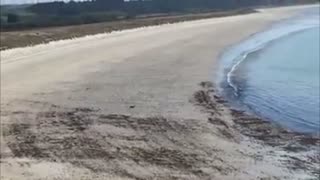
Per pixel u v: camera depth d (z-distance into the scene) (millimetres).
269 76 34406
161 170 16812
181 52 44500
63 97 27297
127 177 16266
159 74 33969
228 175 16531
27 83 31000
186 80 32062
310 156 18375
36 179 16094
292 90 29844
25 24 69875
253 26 74062
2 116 23391
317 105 26156
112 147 19062
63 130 21234
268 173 16766
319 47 50938
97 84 30734
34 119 22953
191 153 18453
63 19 78625
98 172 16656
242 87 30484
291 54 45938
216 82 31719
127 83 30984
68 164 17344
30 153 18406
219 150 18828
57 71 35062
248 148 19125
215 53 44750
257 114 24172
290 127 22078
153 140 19875
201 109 24734
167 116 23344
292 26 76438
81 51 44562
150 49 46031
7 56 41344
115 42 50938
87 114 23812
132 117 23219
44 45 48156
